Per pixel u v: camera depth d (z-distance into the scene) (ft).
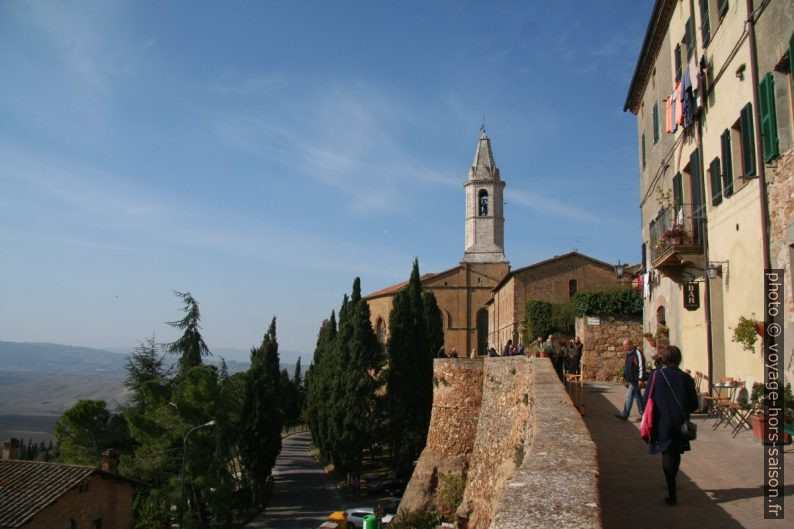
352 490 163.53
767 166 43.39
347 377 161.48
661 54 75.97
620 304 100.94
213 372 144.15
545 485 18.08
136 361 171.94
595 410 56.75
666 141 73.97
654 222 75.15
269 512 147.95
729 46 50.88
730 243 51.34
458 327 244.42
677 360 27.45
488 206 251.60
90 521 96.27
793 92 39.99
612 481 30.81
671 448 26.37
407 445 158.61
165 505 123.95
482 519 67.56
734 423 47.42
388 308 257.34
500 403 70.18
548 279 181.88
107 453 107.24
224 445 142.61
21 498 87.20
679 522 24.09
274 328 165.99
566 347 80.33
